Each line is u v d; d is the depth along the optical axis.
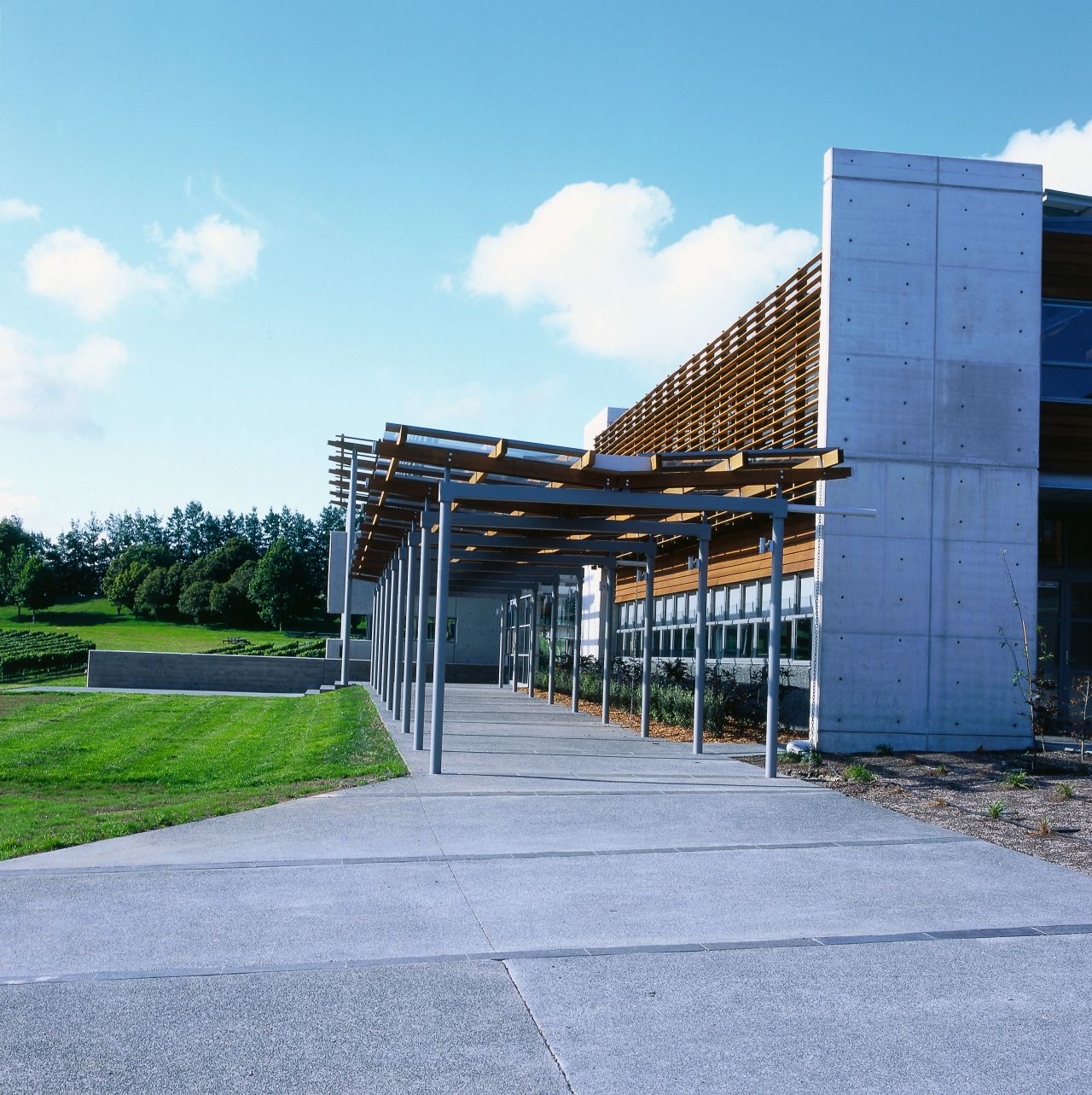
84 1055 3.85
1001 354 13.78
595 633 26.09
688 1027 4.21
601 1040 4.07
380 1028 4.16
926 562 13.52
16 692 27.98
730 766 12.07
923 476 13.56
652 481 11.51
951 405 13.66
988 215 13.89
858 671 13.35
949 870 6.99
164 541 142.88
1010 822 8.64
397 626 17.52
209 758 15.06
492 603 37.25
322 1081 3.66
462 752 13.05
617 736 15.59
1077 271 14.50
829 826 8.46
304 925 5.54
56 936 5.30
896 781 10.91
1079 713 15.06
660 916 5.82
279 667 32.44
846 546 13.43
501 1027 4.19
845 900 6.21
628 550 15.76
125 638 78.25
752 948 5.26
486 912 5.83
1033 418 13.78
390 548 18.70
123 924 5.52
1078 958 5.16
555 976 4.80
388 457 10.88
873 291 13.66
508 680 34.56
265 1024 4.18
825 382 13.52
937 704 13.42
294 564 84.94
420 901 6.04
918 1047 4.04
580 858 7.22
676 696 16.64
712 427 18.22
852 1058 3.93
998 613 13.55
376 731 15.65
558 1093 3.60
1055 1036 4.16
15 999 4.42
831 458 10.94
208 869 6.78
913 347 13.66
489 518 13.39
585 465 10.89
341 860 7.05
